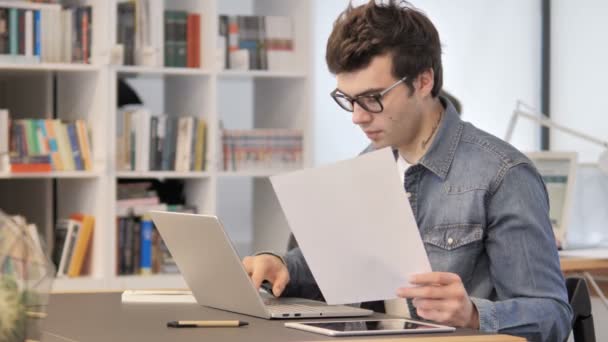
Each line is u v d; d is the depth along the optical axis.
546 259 2.04
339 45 2.11
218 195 4.96
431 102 2.23
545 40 5.42
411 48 2.10
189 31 4.39
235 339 1.61
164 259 4.32
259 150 4.48
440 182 2.19
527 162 2.12
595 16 5.21
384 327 1.71
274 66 4.55
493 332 1.86
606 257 3.59
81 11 4.16
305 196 1.87
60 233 4.21
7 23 4.01
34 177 4.24
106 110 4.09
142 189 4.32
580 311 2.24
